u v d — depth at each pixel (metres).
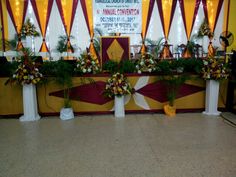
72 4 7.39
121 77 4.03
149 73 4.23
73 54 6.76
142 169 2.27
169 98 4.23
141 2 7.49
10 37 7.34
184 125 3.62
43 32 7.43
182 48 7.43
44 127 3.61
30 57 3.96
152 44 7.32
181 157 2.52
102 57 4.79
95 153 2.65
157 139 3.05
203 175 2.15
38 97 4.19
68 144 2.92
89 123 3.79
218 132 3.29
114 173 2.21
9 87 4.11
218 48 7.18
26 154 2.64
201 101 4.41
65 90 4.14
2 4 7.24
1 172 2.25
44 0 7.32
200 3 7.57
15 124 3.78
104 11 7.46
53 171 2.26
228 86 4.35
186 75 4.17
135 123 3.75
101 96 4.26
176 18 7.61
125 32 7.59
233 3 7.62
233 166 2.31
